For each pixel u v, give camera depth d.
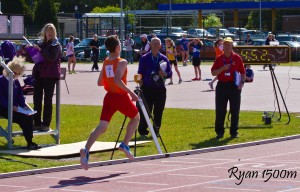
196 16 100.12
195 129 20.14
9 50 19.36
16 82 17.22
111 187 12.16
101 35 82.69
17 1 86.50
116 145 15.84
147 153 15.96
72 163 14.95
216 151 16.31
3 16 19.05
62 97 31.42
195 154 15.93
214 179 12.60
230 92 18.52
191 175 13.09
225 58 18.62
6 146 17.38
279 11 105.31
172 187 11.97
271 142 17.64
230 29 84.56
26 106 17.30
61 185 12.48
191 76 44.69
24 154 16.08
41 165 14.67
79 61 68.38
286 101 28.27
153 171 13.67
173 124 21.31
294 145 16.98
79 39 77.12
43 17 83.12
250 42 62.12
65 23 87.56
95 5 125.25
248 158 15.01
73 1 126.69
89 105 27.70
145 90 18.94
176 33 76.94
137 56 66.06
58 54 17.89
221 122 18.56
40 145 17.44
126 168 14.15
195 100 29.36
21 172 13.69
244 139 18.11
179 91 33.91
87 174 13.57
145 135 18.72
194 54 40.97
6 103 17.22
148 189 11.86
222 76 18.52
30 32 76.12
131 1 117.75
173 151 16.22
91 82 40.44
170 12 83.69
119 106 14.13
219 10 99.44
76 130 20.22
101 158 15.52
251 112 24.38
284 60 21.86
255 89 34.19
